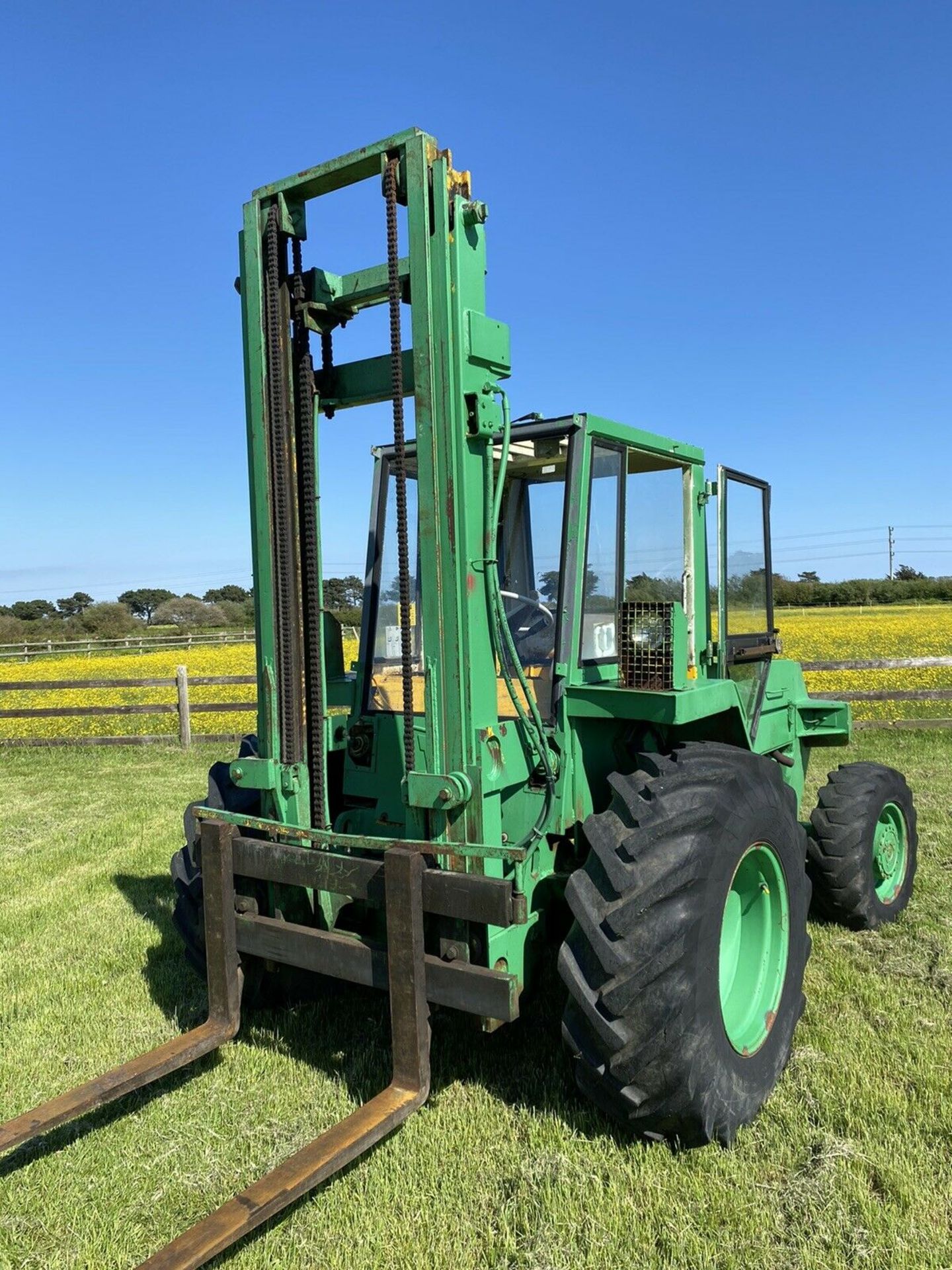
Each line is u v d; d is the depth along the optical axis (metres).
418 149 2.70
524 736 3.18
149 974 4.45
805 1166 2.75
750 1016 3.14
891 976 4.08
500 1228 2.54
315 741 3.08
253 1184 2.30
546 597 3.48
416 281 2.74
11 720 15.00
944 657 10.34
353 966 2.82
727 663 4.27
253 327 3.10
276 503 3.08
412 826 2.87
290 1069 3.41
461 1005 2.63
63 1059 3.61
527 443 3.44
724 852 2.81
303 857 2.92
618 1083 2.68
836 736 5.45
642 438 3.70
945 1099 3.06
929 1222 2.50
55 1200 2.75
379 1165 2.81
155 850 6.80
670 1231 2.48
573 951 2.77
